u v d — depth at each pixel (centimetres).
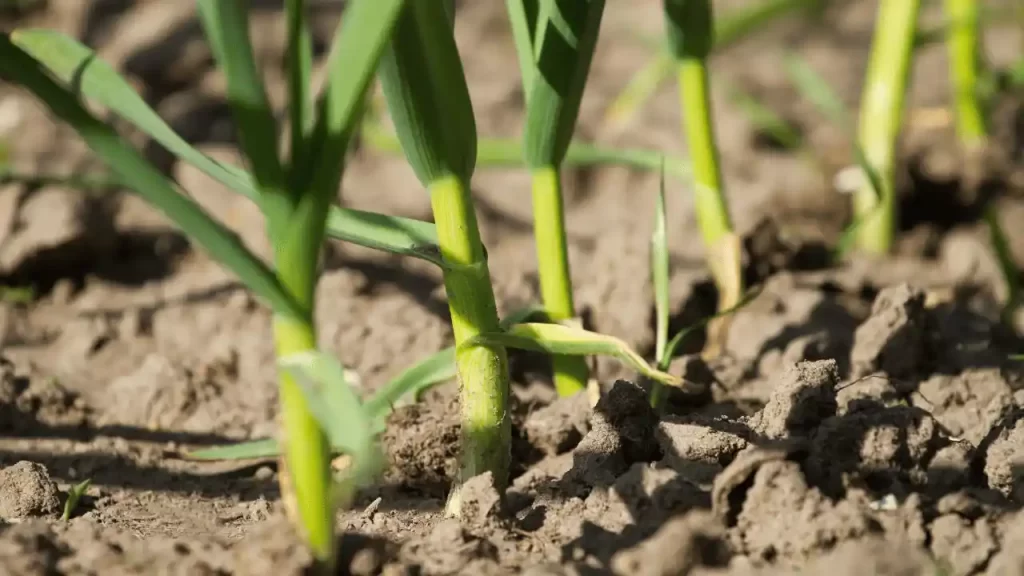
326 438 64
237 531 72
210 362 87
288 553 65
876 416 71
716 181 86
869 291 94
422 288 98
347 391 61
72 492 74
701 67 85
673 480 69
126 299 98
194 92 135
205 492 77
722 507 67
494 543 69
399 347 88
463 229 69
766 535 66
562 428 77
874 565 64
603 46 152
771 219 94
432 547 68
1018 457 70
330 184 63
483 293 70
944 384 80
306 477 64
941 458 71
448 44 67
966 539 66
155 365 85
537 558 69
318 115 63
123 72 135
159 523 73
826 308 90
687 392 80
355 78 63
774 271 94
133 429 83
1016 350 87
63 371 89
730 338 87
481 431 71
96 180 92
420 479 76
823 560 65
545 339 71
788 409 72
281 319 63
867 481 69
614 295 88
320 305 93
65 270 99
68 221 98
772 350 86
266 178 63
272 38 145
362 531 72
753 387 83
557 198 77
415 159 69
